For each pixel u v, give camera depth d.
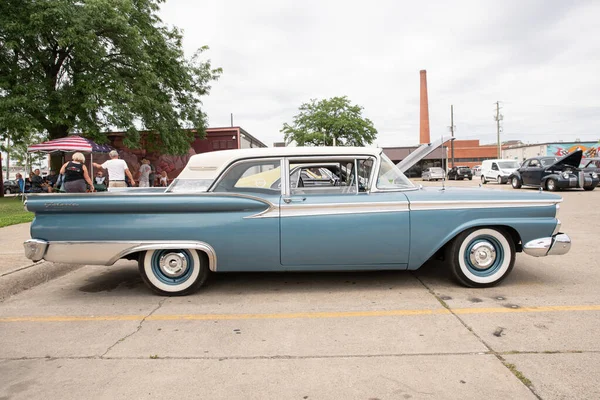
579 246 6.25
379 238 4.04
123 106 16.02
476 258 4.16
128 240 4.04
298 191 4.34
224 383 2.45
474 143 79.56
